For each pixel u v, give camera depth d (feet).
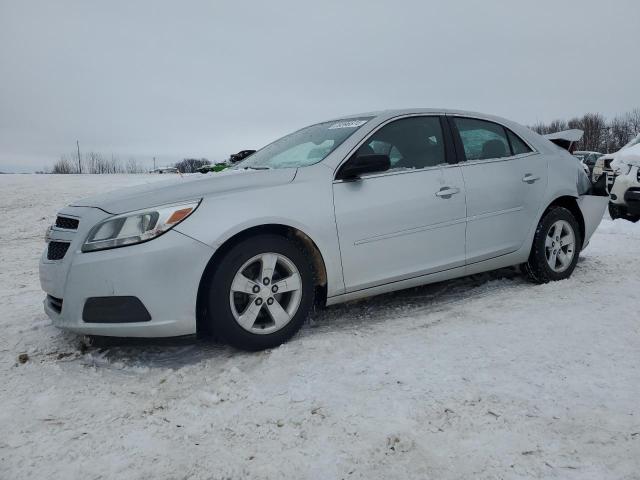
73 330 9.74
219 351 10.46
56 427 7.61
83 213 10.19
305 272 10.64
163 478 6.34
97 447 7.04
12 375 9.61
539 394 8.00
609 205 28.50
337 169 11.39
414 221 11.93
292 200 10.56
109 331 9.45
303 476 6.27
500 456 6.48
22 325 12.87
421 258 12.15
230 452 6.82
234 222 9.86
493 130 14.37
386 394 8.18
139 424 7.62
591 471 6.12
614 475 6.04
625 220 26.91
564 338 10.24
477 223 13.01
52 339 11.60
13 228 32.89
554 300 12.85
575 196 15.07
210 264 9.95
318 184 10.99
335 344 10.40
